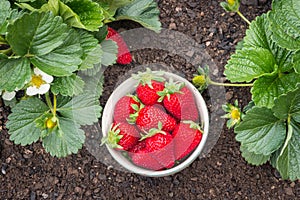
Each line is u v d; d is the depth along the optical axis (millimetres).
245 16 850
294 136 745
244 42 781
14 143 818
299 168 752
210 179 806
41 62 716
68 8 707
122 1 780
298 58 728
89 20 736
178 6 852
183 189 805
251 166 807
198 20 848
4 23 722
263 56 739
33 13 685
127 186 809
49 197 810
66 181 813
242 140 738
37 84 746
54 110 767
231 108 754
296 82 738
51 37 705
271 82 740
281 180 803
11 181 814
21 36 693
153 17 826
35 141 776
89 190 809
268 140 740
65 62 717
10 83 709
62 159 816
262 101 726
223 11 850
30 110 776
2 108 827
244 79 730
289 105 720
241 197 801
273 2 730
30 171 816
